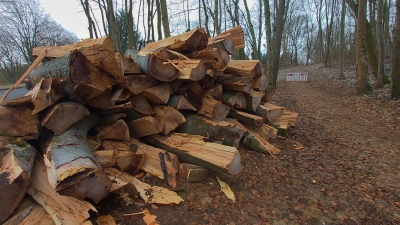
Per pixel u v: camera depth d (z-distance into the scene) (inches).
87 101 103.2
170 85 129.8
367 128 243.3
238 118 174.4
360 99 383.2
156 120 122.9
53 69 100.3
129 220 86.4
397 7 324.8
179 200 98.0
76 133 97.3
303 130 223.8
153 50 143.9
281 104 386.6
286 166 143.4
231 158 105.3
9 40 1082.7
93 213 86.0
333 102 395.5
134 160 111.0
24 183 80.9
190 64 130.6
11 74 1201.4
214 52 141.4
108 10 529.3
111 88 107.5
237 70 169.8
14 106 93.4
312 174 136.1
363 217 100.9
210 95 150.7
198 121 134.1
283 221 95.5
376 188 124.1
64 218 74.6
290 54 2034.9
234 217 94.9
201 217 92.7
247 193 111.1
